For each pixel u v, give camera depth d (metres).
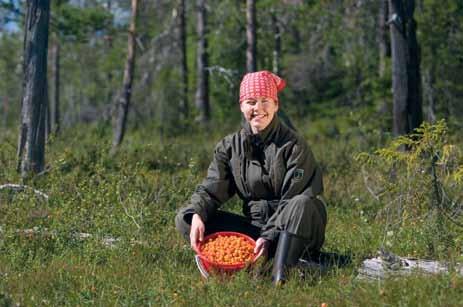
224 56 33.25
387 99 22.88
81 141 20.77
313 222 6.69
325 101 31.92
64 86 48.47
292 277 6.49
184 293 6.25
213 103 36.28
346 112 27.42
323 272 6.86
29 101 13.10
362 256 7.29
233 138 6.99
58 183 10.86
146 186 10.81
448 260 6.98
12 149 15.04
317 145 22.55
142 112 34.34
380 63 25.91
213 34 33.31
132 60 22.28
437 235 7.58
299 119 31.59
